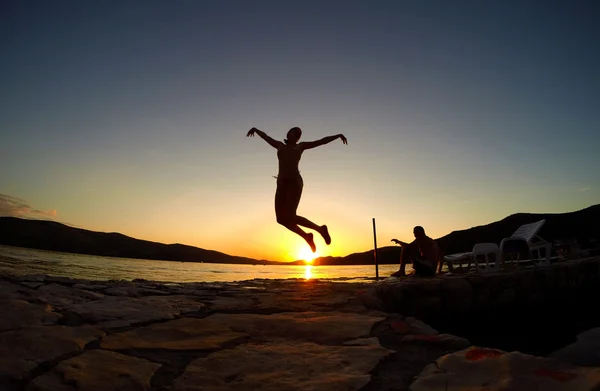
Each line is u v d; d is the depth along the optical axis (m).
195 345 2.76
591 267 11.06
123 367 2.22
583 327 7.69
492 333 7.39
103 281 6.84
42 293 4.59
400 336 3.06
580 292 10.36
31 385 1.90
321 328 3.31
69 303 4.21
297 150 5.39
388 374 2.16
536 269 9.18
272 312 4.18
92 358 2.38
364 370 2.19
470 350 2.44
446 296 6.88
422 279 7.71
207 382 2.02
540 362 2.09
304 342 2.88
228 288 6.74
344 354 2.53
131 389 1.91
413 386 1.94
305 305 4.65
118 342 2.78
